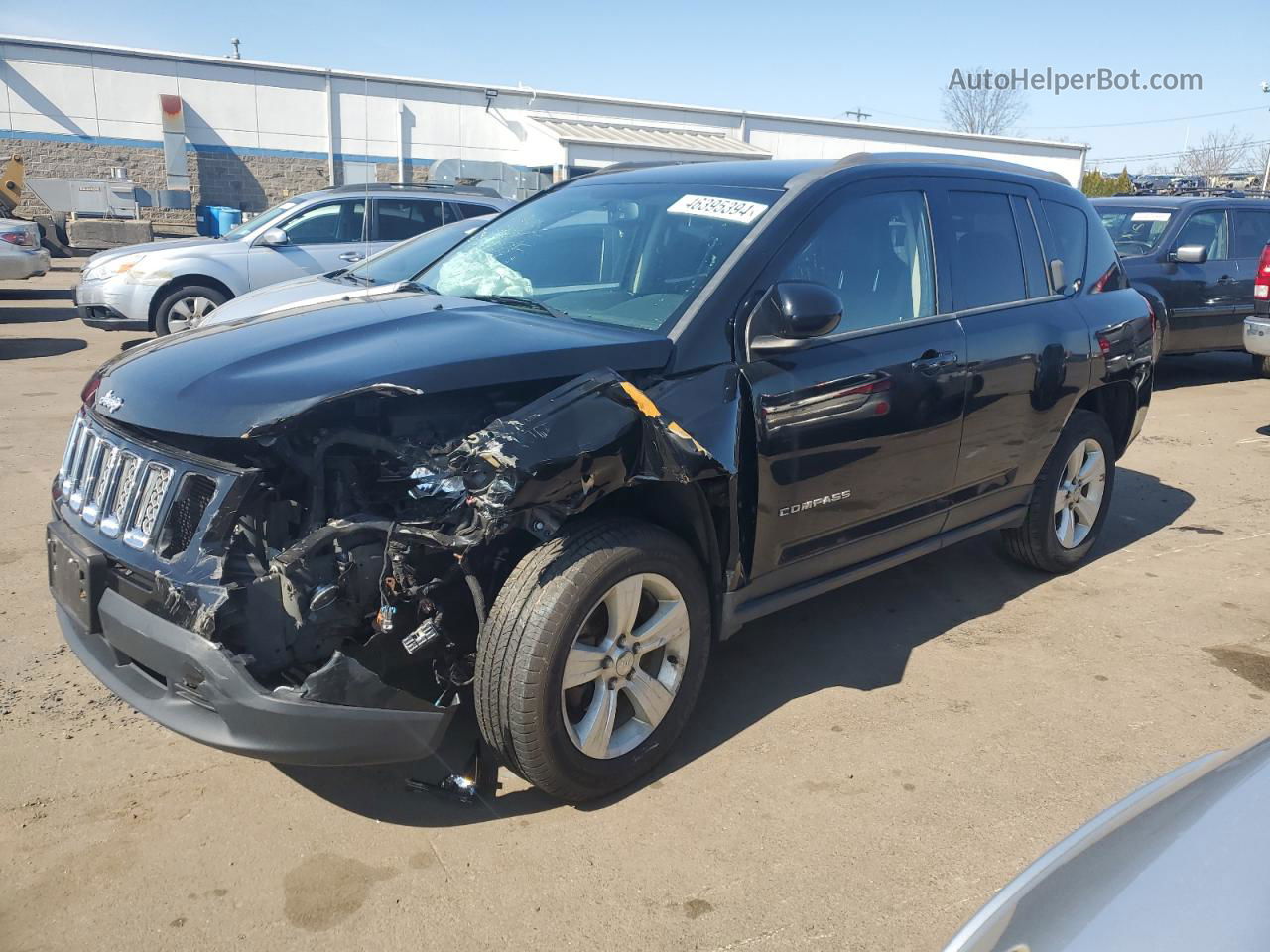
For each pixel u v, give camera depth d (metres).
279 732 2.51
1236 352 12.40
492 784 3.10
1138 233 10.27
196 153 27.45
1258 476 7.04
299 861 2.77
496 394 2.86
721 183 3.89
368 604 2.71
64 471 3.24
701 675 3.27
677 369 3.11
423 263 6.77
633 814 3.02
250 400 2.63
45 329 12.58
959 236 4.18
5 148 25.83
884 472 3.72
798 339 3.24
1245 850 1.58
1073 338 4.57
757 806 3.07
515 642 2.74
